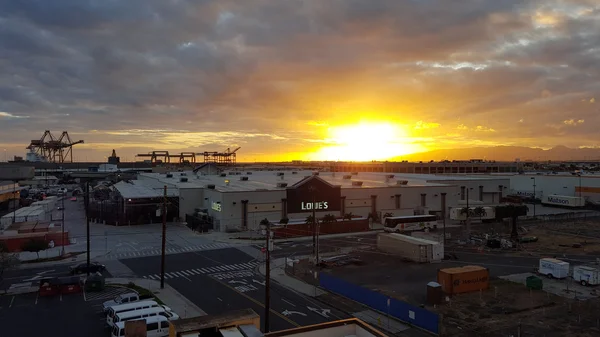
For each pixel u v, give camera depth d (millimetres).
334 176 144625
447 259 60781
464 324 35281
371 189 100562
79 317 38000
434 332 33688
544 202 131000
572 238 76938
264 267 56656
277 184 99625
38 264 58594
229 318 17500
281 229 80250
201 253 65688
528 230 86250
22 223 81250
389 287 46906
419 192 105438
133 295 40438
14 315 38531
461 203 108812
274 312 38938
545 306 39812
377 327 35188
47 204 113625
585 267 48594
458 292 43875
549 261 50938
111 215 94938
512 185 156625
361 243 74375
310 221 83312
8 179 195000
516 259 60750
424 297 43031
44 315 38531
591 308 39156
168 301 41969
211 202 93750
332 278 45438
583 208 123000
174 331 16312
